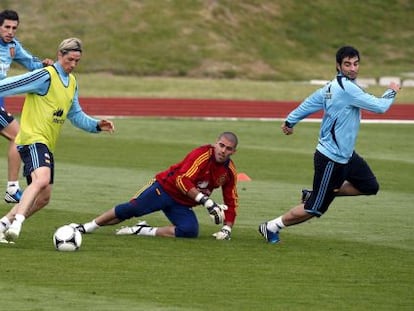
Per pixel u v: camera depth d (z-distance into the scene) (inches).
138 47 6018.7
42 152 1401.3
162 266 1296.8
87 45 5984.3
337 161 1459.2
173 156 2596.0
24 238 1470.2
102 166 2359.7
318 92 1475.1
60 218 1670.8
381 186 2186.3
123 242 1467.8
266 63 6102.4
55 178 2130.9
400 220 1768.0
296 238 1566.2
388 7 7121.1
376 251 1466.5
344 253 1440.7
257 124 3617.1
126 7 6422.2
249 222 1705.2
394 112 4252.0
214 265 1314.0
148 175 2233.0
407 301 1145.4
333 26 6771.7
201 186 1502.2
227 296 1140.5
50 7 6333.7
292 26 6668.3
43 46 5959.6
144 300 1107.9
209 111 4065.0
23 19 6215.6
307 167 2468.0
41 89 1400.1
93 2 6427.2
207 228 1637.6
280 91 5049.2
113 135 3063.5
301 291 1178.6
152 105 4217.5
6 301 1083.9
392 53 6540.4
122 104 4224.9
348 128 1451.8
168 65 5856.3
